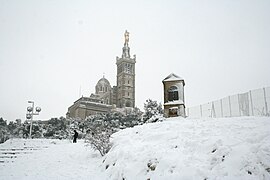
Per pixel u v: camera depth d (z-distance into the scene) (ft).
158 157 29.81
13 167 43.27
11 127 209.97
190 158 27.02
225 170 23.20
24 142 83.76
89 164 44.45
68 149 63.26
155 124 49.75
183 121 48.49
